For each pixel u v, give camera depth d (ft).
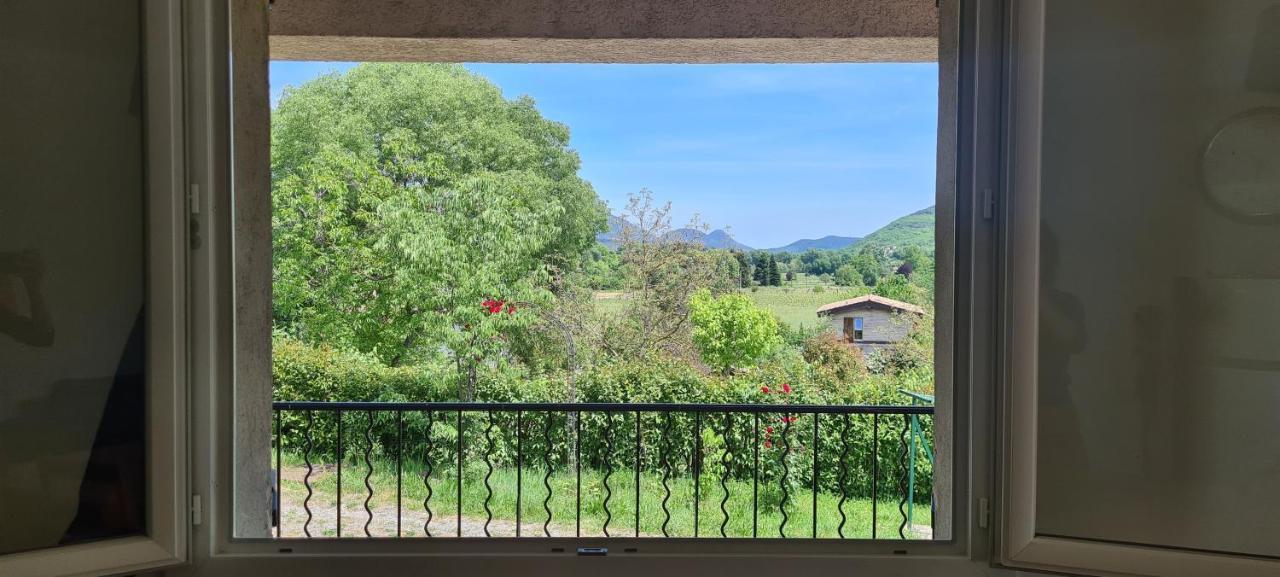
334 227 21.59
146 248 4.74
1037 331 4.66
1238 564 4.45
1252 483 4.48
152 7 4.70
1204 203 4.50
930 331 21.09
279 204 21.67
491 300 21.12
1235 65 4.45
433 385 20.36
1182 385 4.55
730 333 20.70
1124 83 4.56
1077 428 4.66
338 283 21.49
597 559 5.16
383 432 19.25
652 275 21.71
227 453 5.10
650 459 17.57
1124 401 4.62
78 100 4.63
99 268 4.69
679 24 11.04
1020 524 4.73
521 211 21.72
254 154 6.27
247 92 6.18
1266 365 4.46
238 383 6.16
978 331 4.94
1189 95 4.50
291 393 19.95
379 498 16.78
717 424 17.04
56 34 4.58
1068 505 4.68
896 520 15.31
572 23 11.12
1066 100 4.61
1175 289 4.55
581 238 22.89
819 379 19.63
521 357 21.40
